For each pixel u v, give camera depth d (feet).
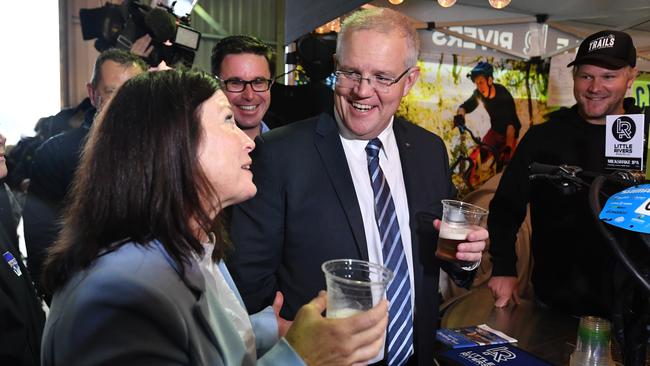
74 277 2.21
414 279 4.35
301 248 4.20
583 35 9.81
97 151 2.35
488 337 4.24
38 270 6.17
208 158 2.47
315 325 2.35
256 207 4.22
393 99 4.08
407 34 4.07
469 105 10.00
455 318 5.06
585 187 3.01
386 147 4.56
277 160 4.28
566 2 8.81
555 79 10.01
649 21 8.66
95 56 20.04
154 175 2.29
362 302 2.53
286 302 4.26
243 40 6.97
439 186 4.72
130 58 6.30
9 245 4.41
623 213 2.23
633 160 3.22
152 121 2.32
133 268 2.14
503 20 9.55
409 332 4.21
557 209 5.80
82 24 7.78
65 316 2.01
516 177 6.70
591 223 5.36
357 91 3.98
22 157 10.30
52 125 9.86
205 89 2.52
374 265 2.85
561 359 3.86
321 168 4.29
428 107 9.82
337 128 4.46
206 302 2.38
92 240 2.24
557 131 6.51
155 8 7.04
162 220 2.27
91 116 6.46
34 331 4.07
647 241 2.19
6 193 6.42
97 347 1.91
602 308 5.08
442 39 9.69
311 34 8.11
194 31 7.55
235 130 2.68
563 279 5.62
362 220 4.22
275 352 2.39
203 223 2.44
